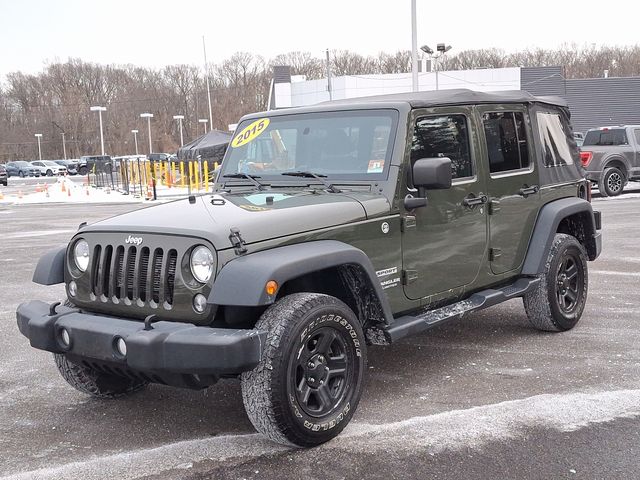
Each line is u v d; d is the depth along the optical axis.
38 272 4.56
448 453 3.91
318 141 5.06
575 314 6.42
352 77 52.62
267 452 4.01
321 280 4.58
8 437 4.38
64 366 4.77
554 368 5.36
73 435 4.39
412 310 4.91
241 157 5.39
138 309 4.06
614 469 3.68
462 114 5.31
